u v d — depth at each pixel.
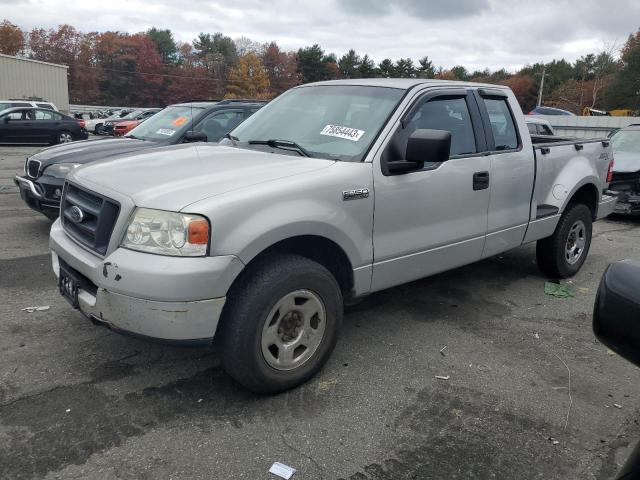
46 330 4.02
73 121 21.41
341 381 3.50
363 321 4.48
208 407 3.15
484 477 2.66
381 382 3.51
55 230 3.62
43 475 2.55
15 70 34.56
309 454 2.78
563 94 66.56
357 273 3.55
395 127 3.74
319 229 3.23
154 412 3.07
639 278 1.69
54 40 86.38
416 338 4.19
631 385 3.59
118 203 3.00
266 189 3.05
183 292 2.76
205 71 94.50
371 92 4.09
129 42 89.06
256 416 3.08
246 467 2.67
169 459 2.70
